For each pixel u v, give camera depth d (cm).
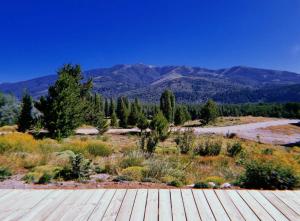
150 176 796
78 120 2200
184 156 1344
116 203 448
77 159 795
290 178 662
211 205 440
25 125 2670
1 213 405
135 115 4281
